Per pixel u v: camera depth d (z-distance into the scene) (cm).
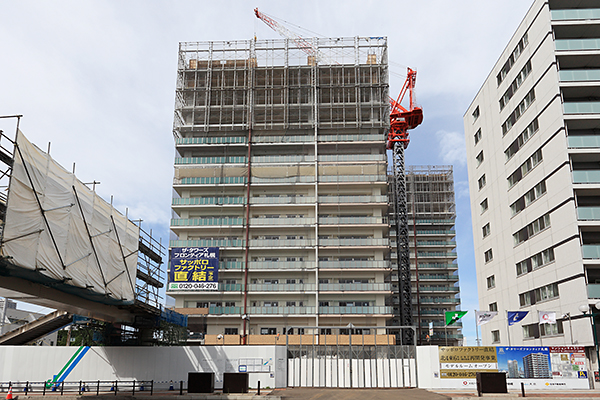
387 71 7081
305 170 6638
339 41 7275
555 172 4641
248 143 6750
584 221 4278
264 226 6341
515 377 3588
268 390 3616
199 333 5891
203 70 7094
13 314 8681
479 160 6750
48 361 3941
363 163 6612
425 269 9606
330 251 6278
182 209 6506
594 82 4634
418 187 10531
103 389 3897
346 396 3030
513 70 5644
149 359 3994
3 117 2230
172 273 6125
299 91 7038
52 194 2564
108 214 3344
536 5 5066
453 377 3681
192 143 6794
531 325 5047
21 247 2269
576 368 3562
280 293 6050
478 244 6694
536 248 4984
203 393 3095
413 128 9781
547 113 4812
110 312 3869
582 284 4109
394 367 3847
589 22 4766
